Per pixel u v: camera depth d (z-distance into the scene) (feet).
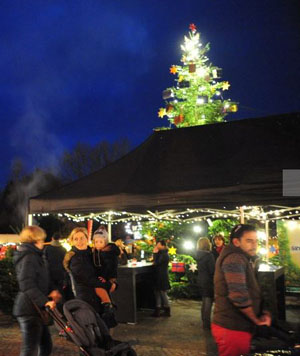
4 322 30.53
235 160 26.04
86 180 29.55
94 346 15.85
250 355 11.64
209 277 28.50
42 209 29.14
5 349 23.50
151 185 26.35
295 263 41.93
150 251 46.75
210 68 53.78
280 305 31.65
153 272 33.60
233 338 13.08
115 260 21.39
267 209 35.60
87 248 19.62
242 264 13.21
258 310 13.47
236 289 12.84
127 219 43.11
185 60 54.13
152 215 34.14
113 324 19.25
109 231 43.93
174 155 28.53
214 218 45.65
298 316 33.27
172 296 41.01
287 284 42.01
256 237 13.69
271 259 42.65
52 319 16.67
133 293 30.40
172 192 25.27
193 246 45.75
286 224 42.47
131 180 27.48
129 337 26.45
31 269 15.97
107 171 29.73
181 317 32.53
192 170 26.45
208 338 25.99
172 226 47.39
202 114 53.52
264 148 26.30
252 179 23.99
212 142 28.58
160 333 27.45
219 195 24.29
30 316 16.02
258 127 28.60
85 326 15.83
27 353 15.88
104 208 26.99
